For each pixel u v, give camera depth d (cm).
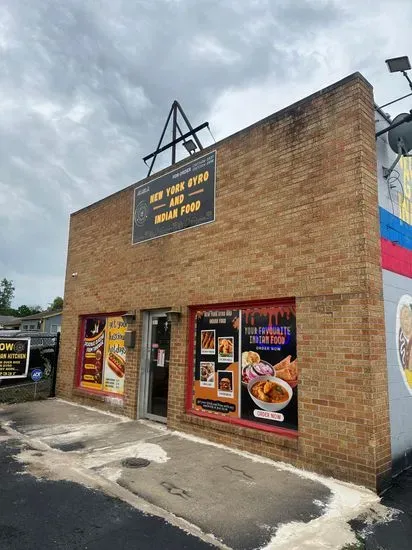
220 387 704
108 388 989
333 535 377
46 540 364
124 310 953
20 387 1320
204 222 770
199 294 757
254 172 690
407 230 656
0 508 426
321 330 557
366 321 515
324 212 581
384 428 511
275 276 629
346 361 526
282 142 654
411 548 357
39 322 4403
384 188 605
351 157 563
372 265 538
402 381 579
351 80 577
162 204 881
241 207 703
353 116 569
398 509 437
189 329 774
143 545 358
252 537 372
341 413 520
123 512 419
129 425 808
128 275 955
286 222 627
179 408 756
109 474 524
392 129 606
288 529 387
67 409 978
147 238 909
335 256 559
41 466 554
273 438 590
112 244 1029
